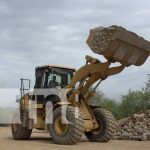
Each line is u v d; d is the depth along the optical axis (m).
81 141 18.48
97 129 18.44
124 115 32.84
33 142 18.00
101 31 16.50
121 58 16.78
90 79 17.95
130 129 22.27
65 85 19.06
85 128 17.80
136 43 16.77
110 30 16.34
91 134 18.52
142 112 25.61
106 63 17.25
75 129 16.62
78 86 18.11
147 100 31.88
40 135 22.88
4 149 15.07
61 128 17.23
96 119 18.50
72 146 16.16
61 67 19.19
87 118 18.08
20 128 19.50
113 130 18.22
